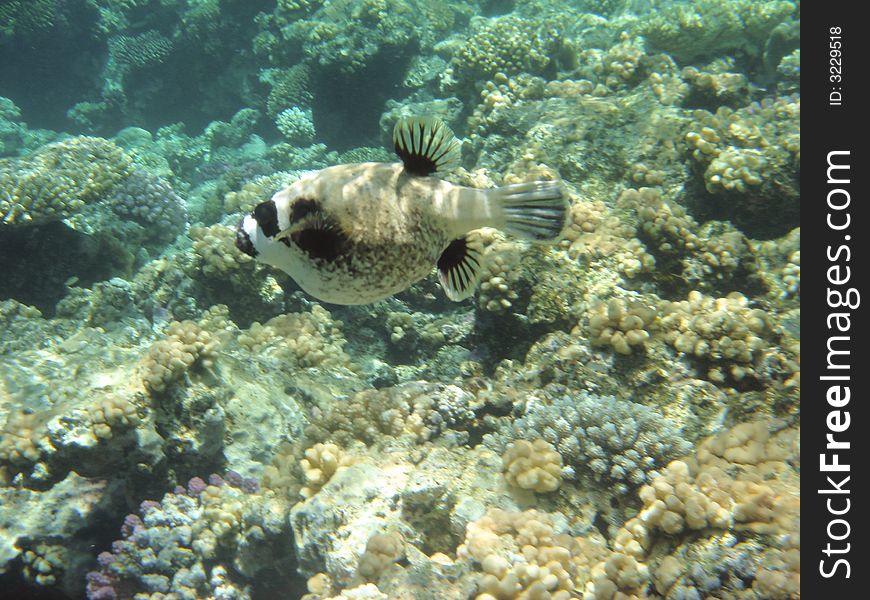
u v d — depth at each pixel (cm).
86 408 138
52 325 205
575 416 122
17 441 138
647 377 140
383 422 131
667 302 153
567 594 92
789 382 132
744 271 167
